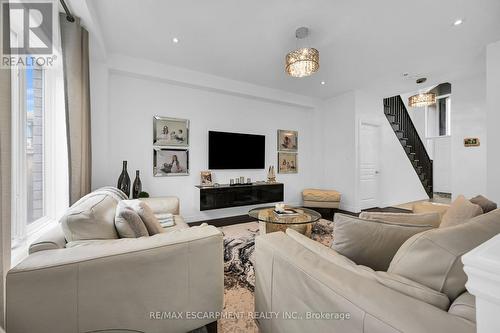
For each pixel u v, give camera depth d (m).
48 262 0.92
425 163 6.50
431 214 1.24
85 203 1.36
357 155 4.57
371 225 1.02
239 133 4.26
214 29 2.45
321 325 0.74
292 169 5.00
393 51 2.90
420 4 2.04
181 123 3.71
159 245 1.10
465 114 3.71
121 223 1.36
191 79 3.57
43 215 1.95
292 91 4.60
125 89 3.28
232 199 4.00
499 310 0.34
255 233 3.13
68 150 1.90
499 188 2.59
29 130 1.78
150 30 2.47
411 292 0.65
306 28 2.40
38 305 0.90
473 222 0.85
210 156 3.94
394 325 0.53
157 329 1.09
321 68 3.43
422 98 4.46
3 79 0.96
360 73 3.62
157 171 3.52
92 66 2.83
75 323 0.94
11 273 0.87
